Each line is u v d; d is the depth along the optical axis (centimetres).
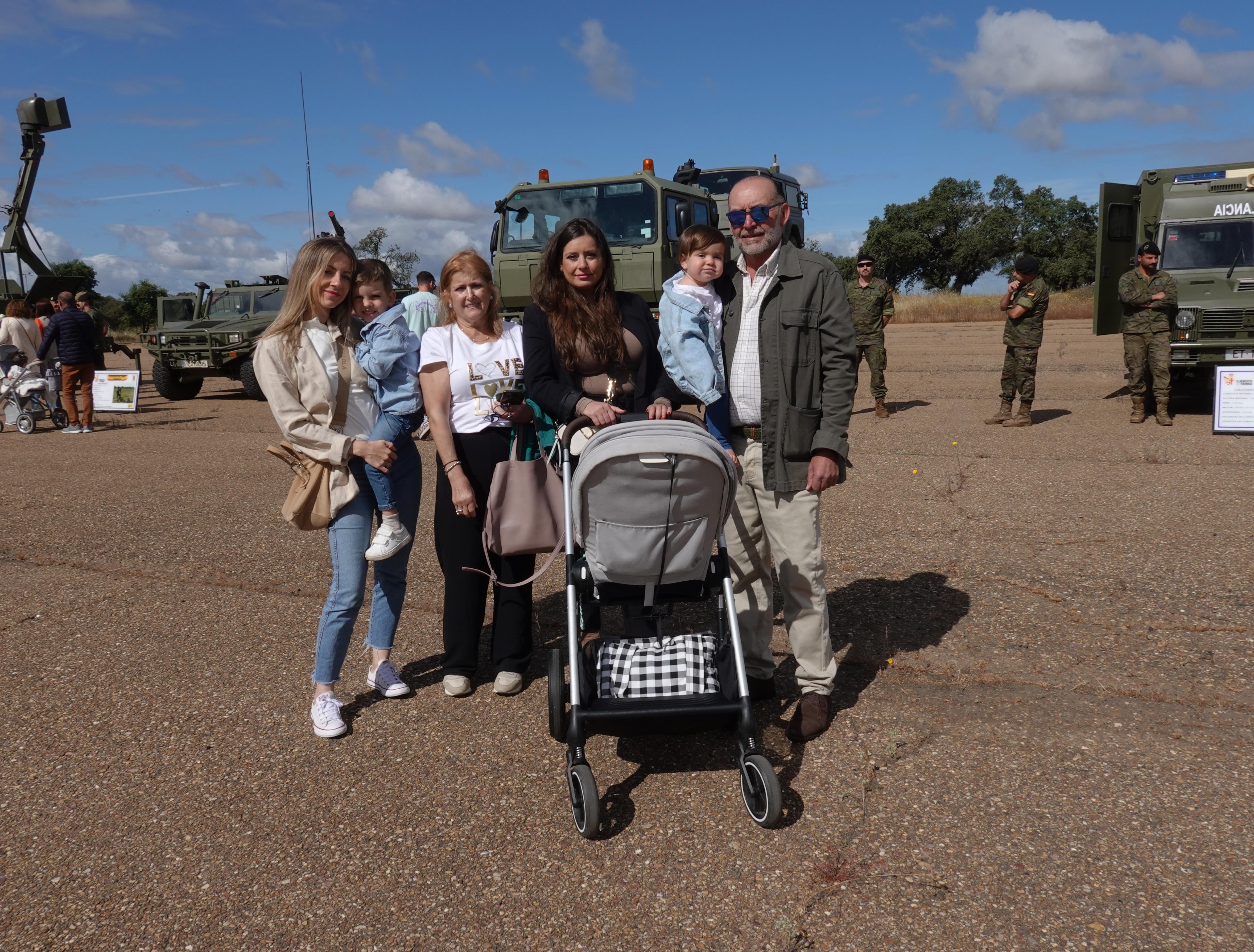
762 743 360
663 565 314
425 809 325
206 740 382
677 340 343
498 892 278
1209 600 481
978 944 246
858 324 1188
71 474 995
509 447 403
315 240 378
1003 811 306
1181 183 1213
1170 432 1020
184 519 761
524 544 382
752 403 357
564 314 370
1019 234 8412
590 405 348
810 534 354
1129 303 1059
